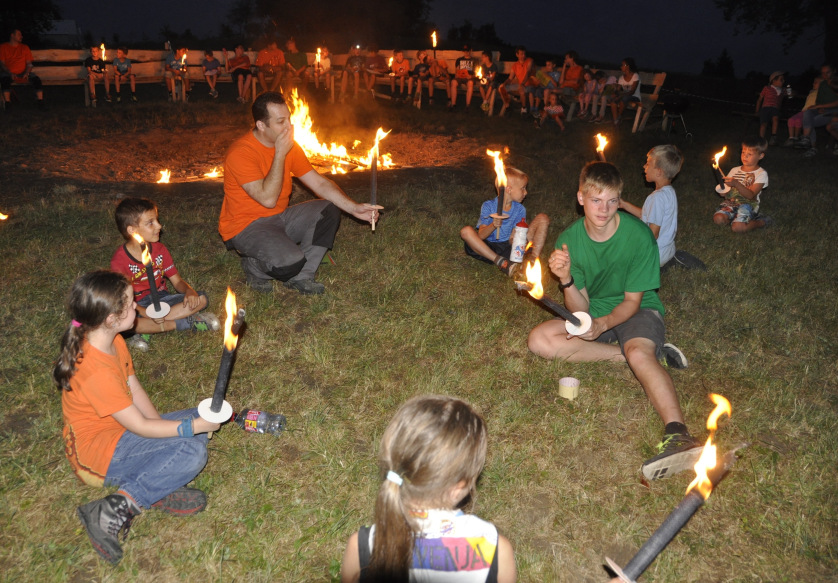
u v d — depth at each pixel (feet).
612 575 9.20
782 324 16.03
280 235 15.69
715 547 9.59
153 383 12.88
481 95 52.60
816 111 39.24
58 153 33.40
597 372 13.67
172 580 8.83
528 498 10.45
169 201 23.36
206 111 45.75
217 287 16.67
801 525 9.84
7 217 20.90
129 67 49.67
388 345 14.58
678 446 10.48
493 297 16.92
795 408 12.48
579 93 46.26
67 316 14.93
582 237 12.75
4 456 10.79
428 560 5.70
